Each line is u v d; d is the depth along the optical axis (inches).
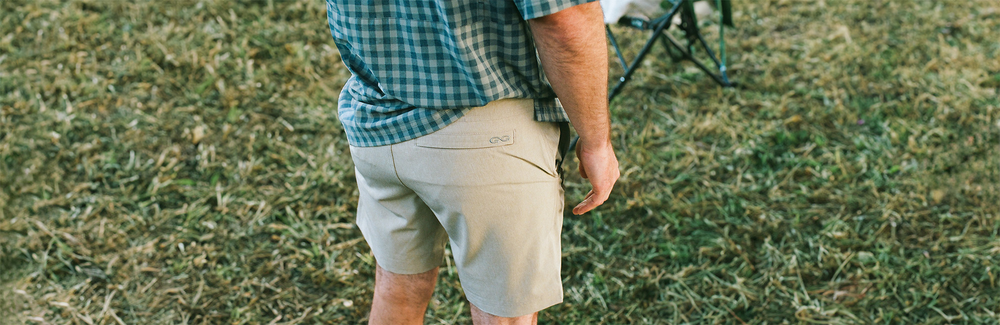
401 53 46.5
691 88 134.9
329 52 146.1
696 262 98.1
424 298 66.7
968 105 127.6
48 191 107.7
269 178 112.6
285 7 158.1
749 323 88.9
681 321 89.5
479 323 61.1
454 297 92.0
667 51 132.0
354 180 111.9
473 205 50.6
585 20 40.9
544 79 52.1
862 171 113.3
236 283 94.3
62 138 118.3
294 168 114.6
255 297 91.5
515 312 57.3
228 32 147.9
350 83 54.7
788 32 154.3
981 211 104.3
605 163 51.9
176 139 120.5
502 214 51.3
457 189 50.0
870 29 153.7
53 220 102.3
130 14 152.6
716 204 107.4
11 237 98.7
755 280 94.7
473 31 43.7
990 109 126.7
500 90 46.4
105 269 95.1
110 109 126.7
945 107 128.0
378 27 45.8
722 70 124.4
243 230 102.2
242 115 125.8
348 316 90.5
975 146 118.6
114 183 110.4
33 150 115.4
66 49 142.1
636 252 100.1
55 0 156.4
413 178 51.5
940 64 141.8
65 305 89.0
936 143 120.1
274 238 101.0
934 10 160.6
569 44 41.5
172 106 128.0
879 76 138.2
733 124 125.1
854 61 142.6
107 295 91.2
